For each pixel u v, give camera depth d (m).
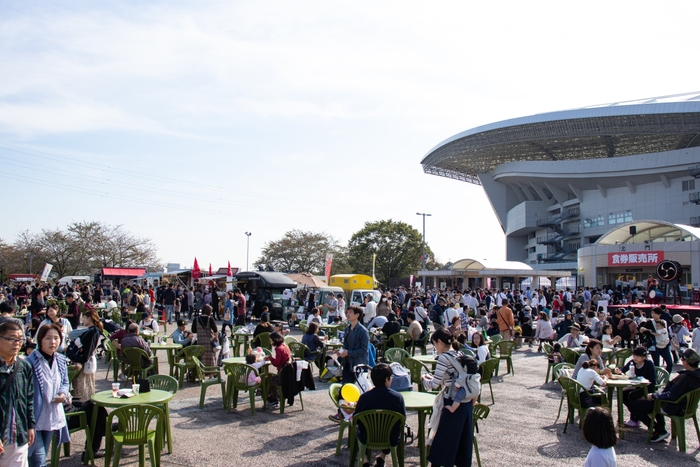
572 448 7.25
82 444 6.99
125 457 6.55
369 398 5.88
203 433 7.57
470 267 52.19
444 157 99.00
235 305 23.34
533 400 10.26
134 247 63.62
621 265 41.34
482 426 8.30
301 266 68.12
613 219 78.94
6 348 4.44
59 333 5.21
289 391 8.88
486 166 104.06
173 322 27.00
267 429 7.84
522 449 7.18
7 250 60.88
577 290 36.66
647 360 8.90
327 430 7.83
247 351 14.27
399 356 11.21
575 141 83.62
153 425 7.95
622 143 83.19
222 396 9.34
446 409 5.61
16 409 4.46
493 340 15.52
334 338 15.06
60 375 5.23
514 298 32.56
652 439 7.82
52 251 58.78
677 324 15.98
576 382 8.12
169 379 7.08
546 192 96.31
